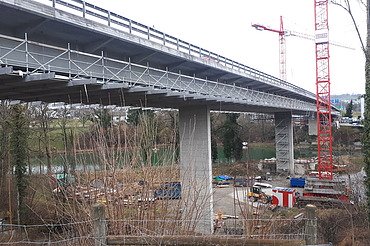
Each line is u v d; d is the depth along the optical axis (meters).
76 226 7.74
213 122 60.09
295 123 80.25
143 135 8.94
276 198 29.20
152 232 7.11
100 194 7.84
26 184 19.98
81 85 11.83
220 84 23.91
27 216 18.47
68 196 8.82
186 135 23.58
